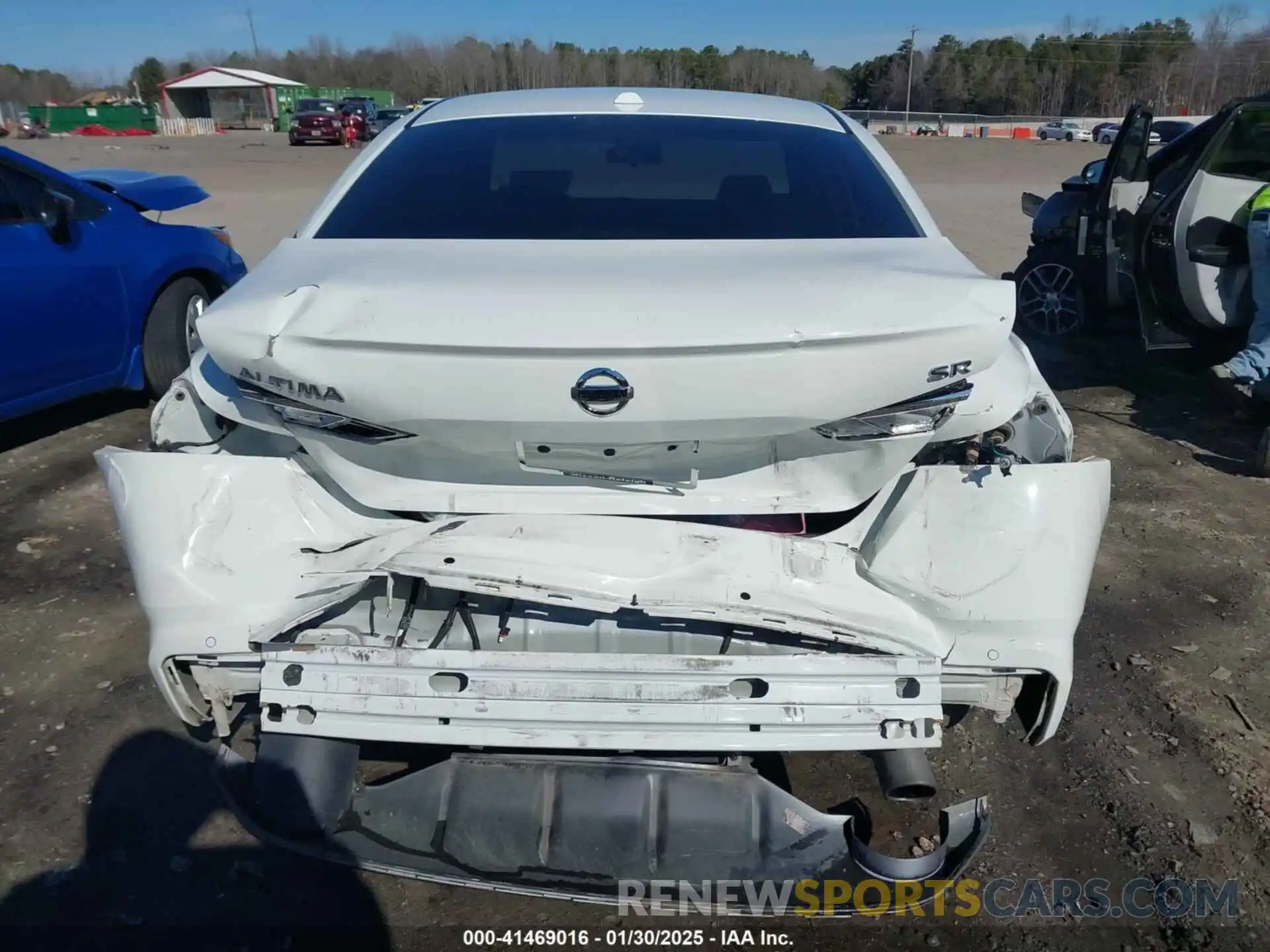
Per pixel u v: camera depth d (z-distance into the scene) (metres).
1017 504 2.09
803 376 1.89
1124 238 6.54
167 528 2.15
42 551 3.95
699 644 2.15
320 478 2.24
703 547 2.08
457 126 2.95
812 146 2.88
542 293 1.96
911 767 2.07
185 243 5.57
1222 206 5.58
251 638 2.08
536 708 2.00
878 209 2.63
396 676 2.02
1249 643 3.40
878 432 2.00
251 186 17.06
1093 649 3.35
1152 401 5.90
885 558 2.12
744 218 2.54
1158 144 16.44
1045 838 2.56
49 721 2.95
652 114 2.99
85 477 4.68
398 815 2.16
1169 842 2.55
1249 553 4.01
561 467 2.07
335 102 37.84
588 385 1.87
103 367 5.11
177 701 2.26
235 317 1.99
